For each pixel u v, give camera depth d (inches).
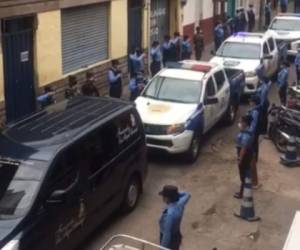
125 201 450.9
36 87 661.9
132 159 454.0
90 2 751.1
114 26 822.5
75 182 378.0
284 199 499.5
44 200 351.9
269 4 1488.7
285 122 601.9
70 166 376.2
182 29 1072.2
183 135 553.3
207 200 492.1
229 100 677.9
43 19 657.0
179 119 557.6
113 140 426.3
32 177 357.1
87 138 395.2
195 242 423.8
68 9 713.6
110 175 419.5
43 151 369.4
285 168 570.9
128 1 869.2
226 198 496.4
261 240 430.0
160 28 1024.2
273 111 631.8
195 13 1130.0
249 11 1311.5
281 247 420.5
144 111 569.9
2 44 598.5
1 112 603.2
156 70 847.7
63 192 354.6
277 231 443.8
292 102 636.1
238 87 717.3
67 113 431.8
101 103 461.4
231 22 1189.7
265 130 641.0
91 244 413.7
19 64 634.2
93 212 400.8
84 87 616.7
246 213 459.2
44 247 349.4
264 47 848.3
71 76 658.2
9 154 371.2
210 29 1214.9
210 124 619.5
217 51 842.8
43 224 348.2
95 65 784.3
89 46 775.7
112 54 826.8
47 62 674.8
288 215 469.7
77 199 378.6
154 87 607.5
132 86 679.1
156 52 845.2
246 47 835.4
